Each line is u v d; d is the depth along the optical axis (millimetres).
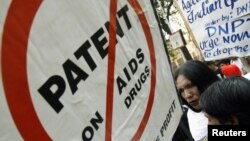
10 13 893
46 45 983
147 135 1365
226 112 1245
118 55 1277
